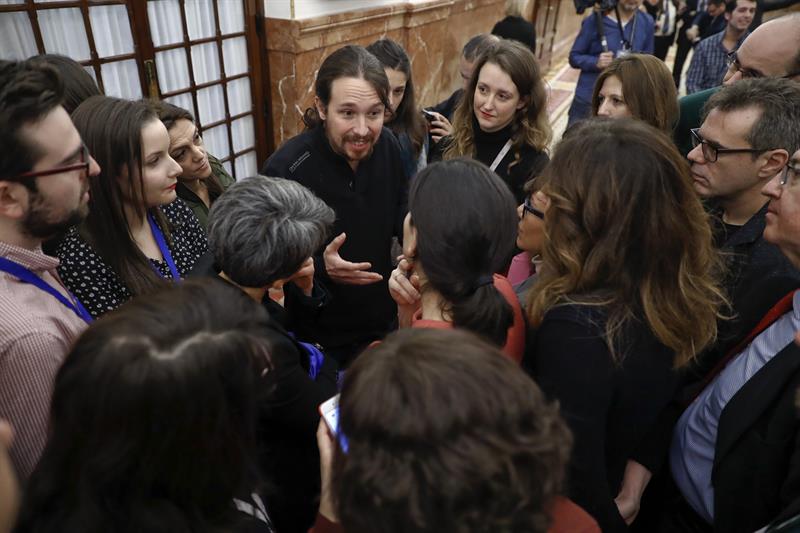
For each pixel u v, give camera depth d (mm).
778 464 929
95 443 531
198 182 1861
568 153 917
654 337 899
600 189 860
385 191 1892
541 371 917
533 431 509
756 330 1136
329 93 1632
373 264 1937
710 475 1109
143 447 538
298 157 1751
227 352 586
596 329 859
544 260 982
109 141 1209
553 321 901
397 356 532
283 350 1000
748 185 1360
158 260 1427
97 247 1235
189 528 580
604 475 903
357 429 503
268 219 1028
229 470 615
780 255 1253
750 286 1260
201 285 673
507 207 874
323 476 723
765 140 1282
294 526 1164
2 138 822
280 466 1092
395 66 2293
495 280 1034
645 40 4180
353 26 3791
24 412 846
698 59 3889
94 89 1606
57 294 997
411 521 464
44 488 556
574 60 4250
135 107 1271
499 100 2041
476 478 452
